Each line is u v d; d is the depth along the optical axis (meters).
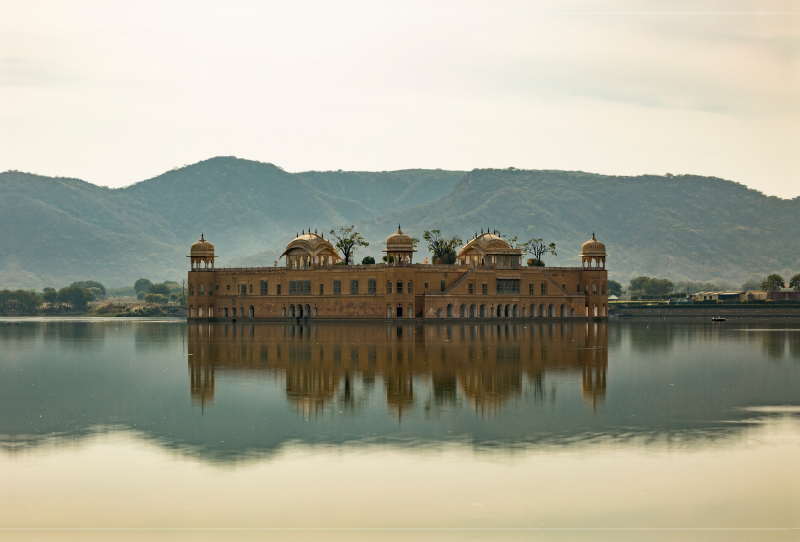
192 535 37.50
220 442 51.28
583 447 49.88
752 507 40.28
